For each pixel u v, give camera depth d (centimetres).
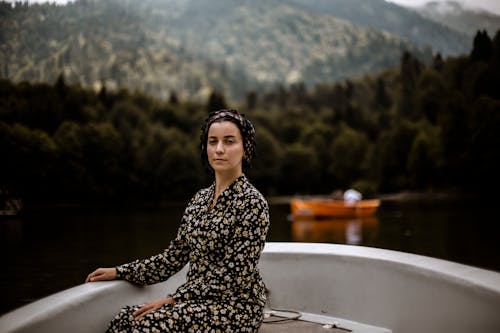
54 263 1374
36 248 1716
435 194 6050
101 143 6712
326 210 2989
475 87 6175
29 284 1081
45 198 5650
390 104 13512
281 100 15688
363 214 3083
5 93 6669
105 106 9688
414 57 12019
